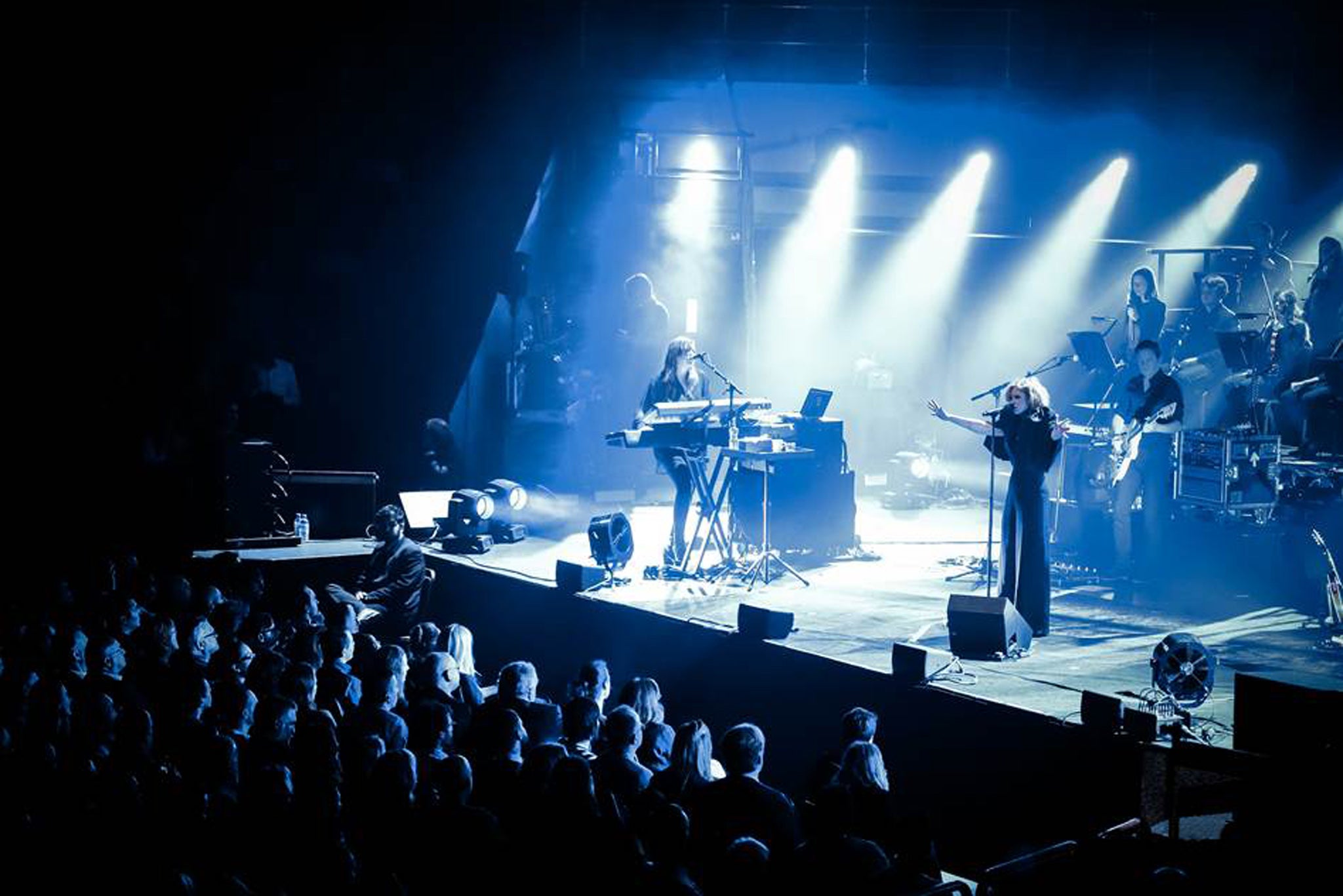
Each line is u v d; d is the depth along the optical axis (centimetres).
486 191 1667
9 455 1512
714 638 1034
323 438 1697
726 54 1595
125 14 1568
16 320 1558
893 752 898
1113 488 1227
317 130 1647
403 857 567
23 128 1560
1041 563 1010
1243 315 1410
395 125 1655
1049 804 797
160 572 1377
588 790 564
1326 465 1167
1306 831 638
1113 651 970
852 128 1781
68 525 1462
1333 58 1511
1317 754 657
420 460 1698
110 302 1596
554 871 548
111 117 1588
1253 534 1155
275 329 1666
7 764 650
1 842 580
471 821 555
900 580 1238
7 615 986
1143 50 1560
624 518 1211
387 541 1271
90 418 1531
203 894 542
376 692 788
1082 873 624
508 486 1485
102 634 891
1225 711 813
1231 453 1152
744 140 1728
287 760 664
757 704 1003
